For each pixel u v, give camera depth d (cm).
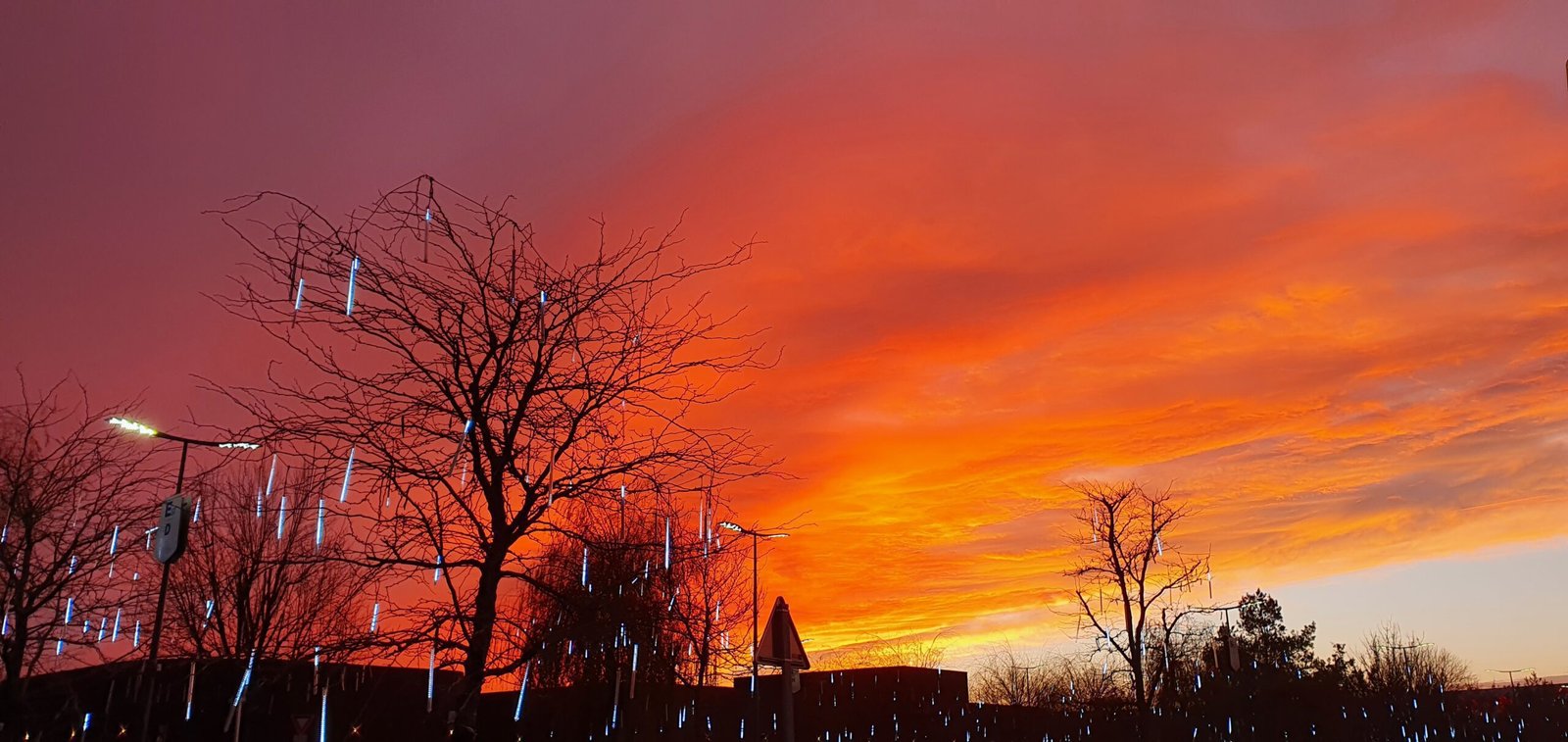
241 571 921
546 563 937
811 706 4675
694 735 2222
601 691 1884
